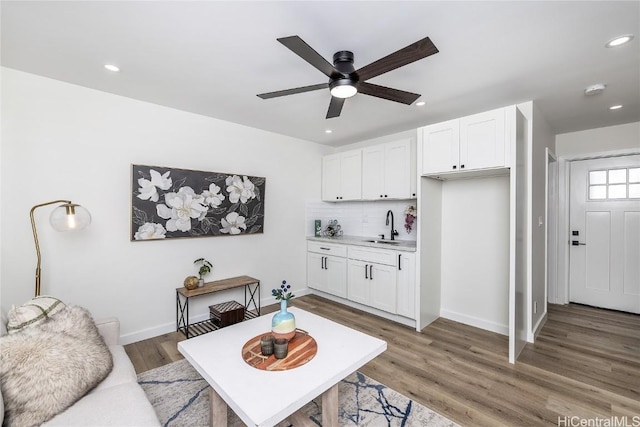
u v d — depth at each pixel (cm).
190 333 302
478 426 173
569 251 392
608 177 363
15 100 224
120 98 271
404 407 190
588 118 326
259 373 150
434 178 328
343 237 432
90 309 258
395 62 160
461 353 261
